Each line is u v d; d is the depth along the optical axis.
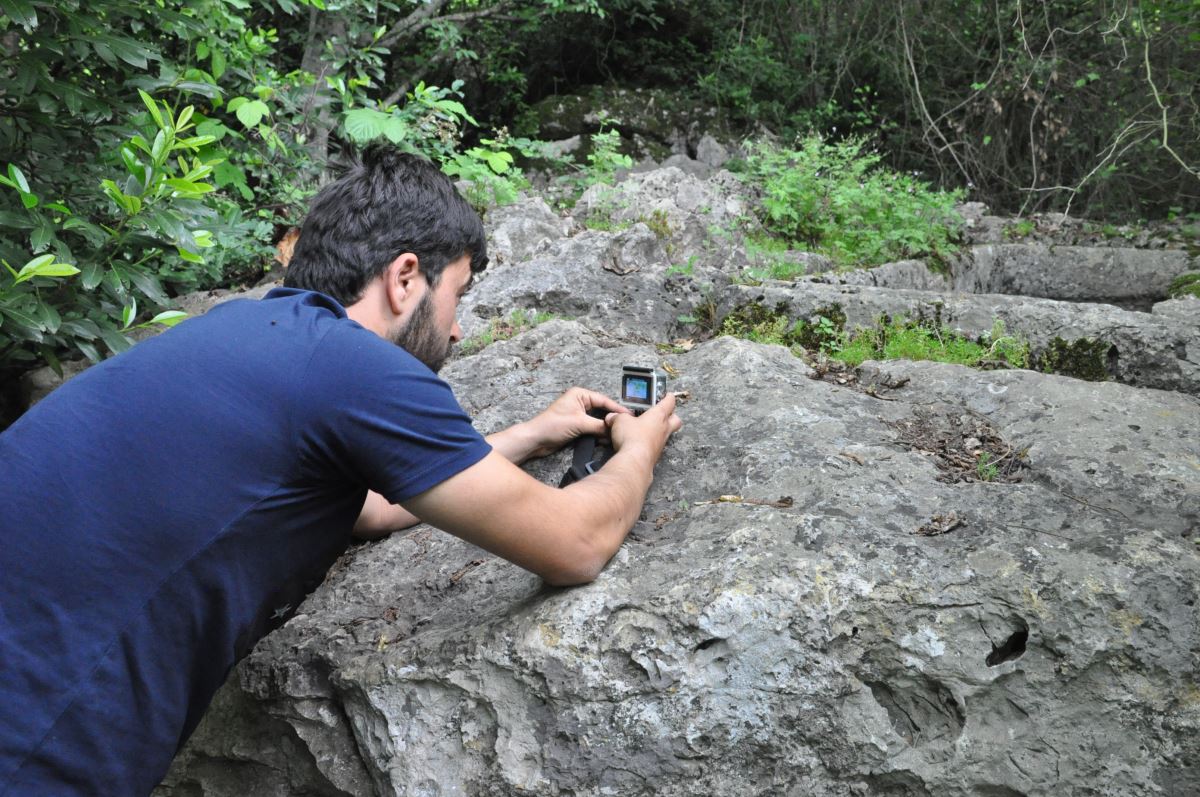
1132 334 3.04
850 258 5.22
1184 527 1.86
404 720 1.78
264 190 5.03
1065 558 1.68
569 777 1.66
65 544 1.27
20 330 2.93
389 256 1.56
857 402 2.41
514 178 5.59
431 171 1.64
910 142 9.34
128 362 1.38
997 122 8.41
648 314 3.57
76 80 3.42
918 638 1.64
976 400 2.45
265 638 2.00
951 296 3.43
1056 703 1.61
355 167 1.64
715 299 3.68
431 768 1.75
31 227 2.78
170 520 1.30
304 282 1.60
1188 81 7.61
